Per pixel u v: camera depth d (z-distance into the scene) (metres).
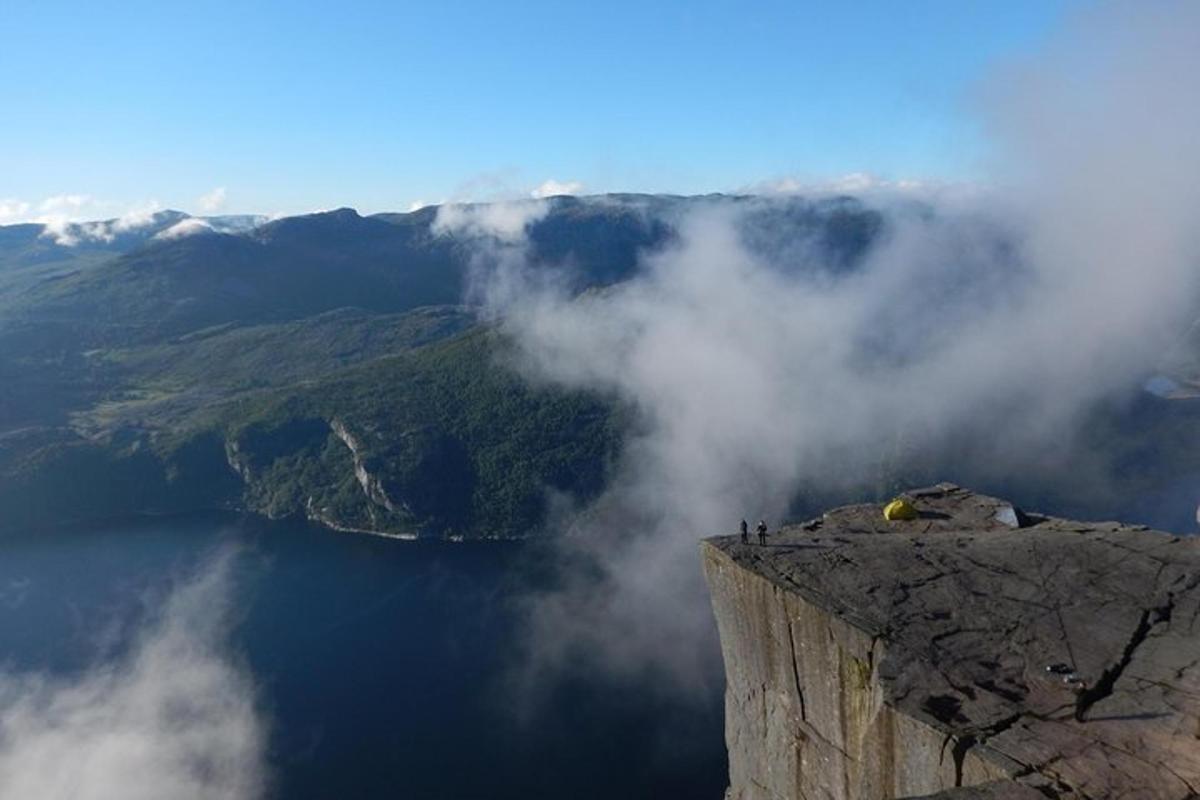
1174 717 19.77
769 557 29.45
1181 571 26.39
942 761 19.94
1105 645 22.83
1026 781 18.09
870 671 24.09
